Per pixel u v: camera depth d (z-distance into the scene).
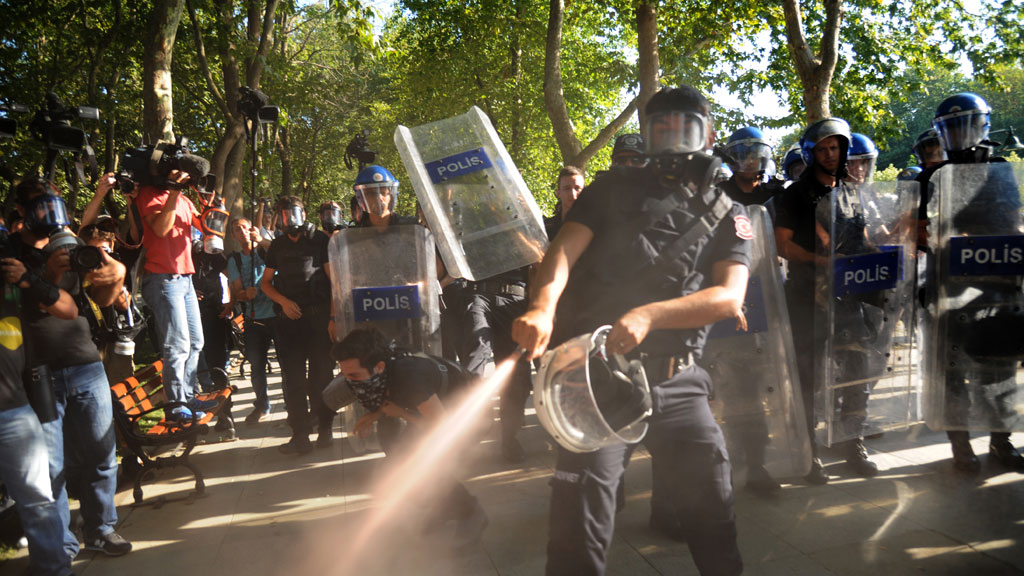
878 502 3.54
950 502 3.49
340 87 24.53
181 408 5.00
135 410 4.93
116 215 14.07
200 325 5.68
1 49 16.28
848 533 3.20
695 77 15.45
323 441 5.25
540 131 23.75
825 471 4.02
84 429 3.40
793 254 3.82
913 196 3.65
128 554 3.48
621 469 2.17
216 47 15.08
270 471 4.76
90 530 3.47
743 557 3.02
